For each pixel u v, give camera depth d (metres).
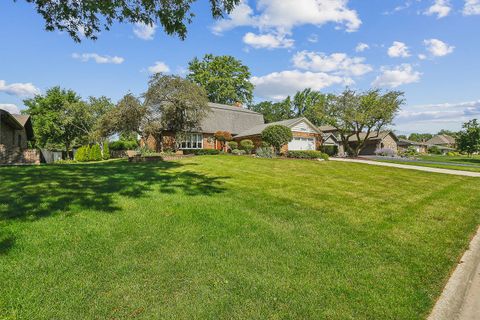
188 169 12.17
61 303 2.66
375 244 4.45
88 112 34.28
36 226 4.32
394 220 5.79
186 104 20.78
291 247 4.18
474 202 8.02
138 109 19.48
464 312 3.01
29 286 2.88
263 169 13.28
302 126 28.16
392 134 47.97
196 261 3.60
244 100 48.22
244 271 3.42
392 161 24.72
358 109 28.55
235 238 4.39
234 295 2.93
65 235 4.11
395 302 2.94
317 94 55.50
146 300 2.78
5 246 3.65
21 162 18.20
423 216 6.22
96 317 2.52
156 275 3.23
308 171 13.44
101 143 32.06
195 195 6.94
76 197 6.05
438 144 78.62
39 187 6.87
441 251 4.31
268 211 5.93
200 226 4.81
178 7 6.67
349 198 7.67
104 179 8.59
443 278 3.49
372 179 11.70
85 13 6.89
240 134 29.62
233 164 14.82
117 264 3.42
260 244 4.22
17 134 23.25
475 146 35.97
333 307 2.81
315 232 4.85
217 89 43.12
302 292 3.04
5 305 2.59
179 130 22.66
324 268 3.59
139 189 7.23
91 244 3.90
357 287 3.18
